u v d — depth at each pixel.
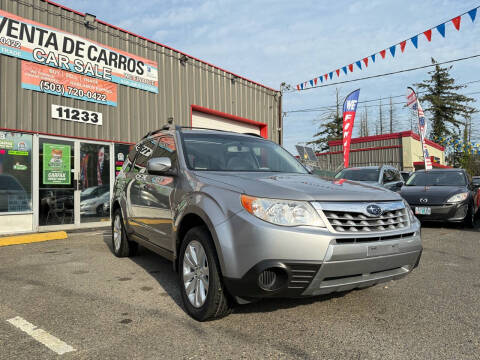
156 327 2.79
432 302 3.34
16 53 7.74
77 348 2.45
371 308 3.18
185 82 11.53
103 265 4.90
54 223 8.34
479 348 2.43
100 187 9.23
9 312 3.13
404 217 2.97
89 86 9.01
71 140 8.69
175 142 3.93
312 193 2.69
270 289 2.54
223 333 2.67
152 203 3.98
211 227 2.73
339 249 2.51
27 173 7.92
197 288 2.96
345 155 13.31
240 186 2.82
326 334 2.65
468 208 8.11
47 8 8.27
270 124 14.95
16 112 7.74
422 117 15.46
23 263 5.04
